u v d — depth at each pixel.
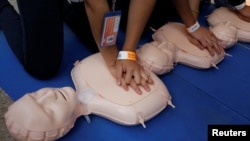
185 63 1.22
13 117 0.78
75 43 1.30
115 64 0.98
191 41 1.24
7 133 0.95
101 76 0.98
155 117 0.98
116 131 0.92
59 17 0.99
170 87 1.12
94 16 0.88
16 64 1.15
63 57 1.20
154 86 0.96
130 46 0.98
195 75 1.19
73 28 1.32
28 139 0.77
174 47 1.21
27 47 0.99
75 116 0.89
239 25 1.41
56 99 0.84
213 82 1.17
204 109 1.04
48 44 1.00
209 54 1.20
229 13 1.47
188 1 1.24
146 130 0.93
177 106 1.04
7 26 1.16
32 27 0.94
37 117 0.77
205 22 1.56
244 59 1.30
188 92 1.10
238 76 1.21
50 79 1.10
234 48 1.37
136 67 0.96
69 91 0.89
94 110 0.93
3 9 1.22
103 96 0.92
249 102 1.09
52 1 0.94
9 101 1.03
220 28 1.29
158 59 1.09
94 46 1.21
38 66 1.04
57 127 0.80
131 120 0.89
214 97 1.09
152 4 0.99
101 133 0.91
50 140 0.80
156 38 1.30
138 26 0.99
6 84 1.06
